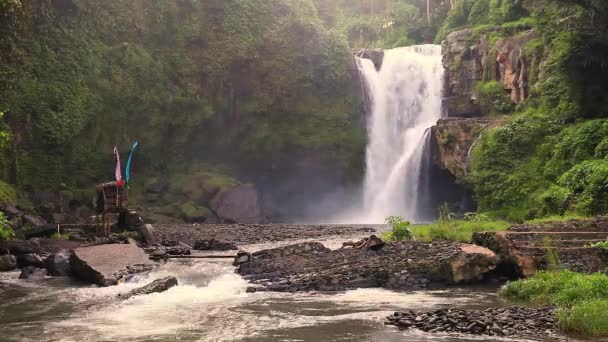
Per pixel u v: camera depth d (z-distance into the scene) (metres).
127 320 9.99
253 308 11.04
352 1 67.56
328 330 9.10
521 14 42.84
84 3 40.41
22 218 26.59
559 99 29.56
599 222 15.84
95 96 39.03
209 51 43.66
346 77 44.94
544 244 14.37
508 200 27.17
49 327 9.45
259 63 44.25
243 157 44.56
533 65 33.62
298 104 44.50
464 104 40.69
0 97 32.91
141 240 21.97
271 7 45.00
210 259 17.69
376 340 8.39
